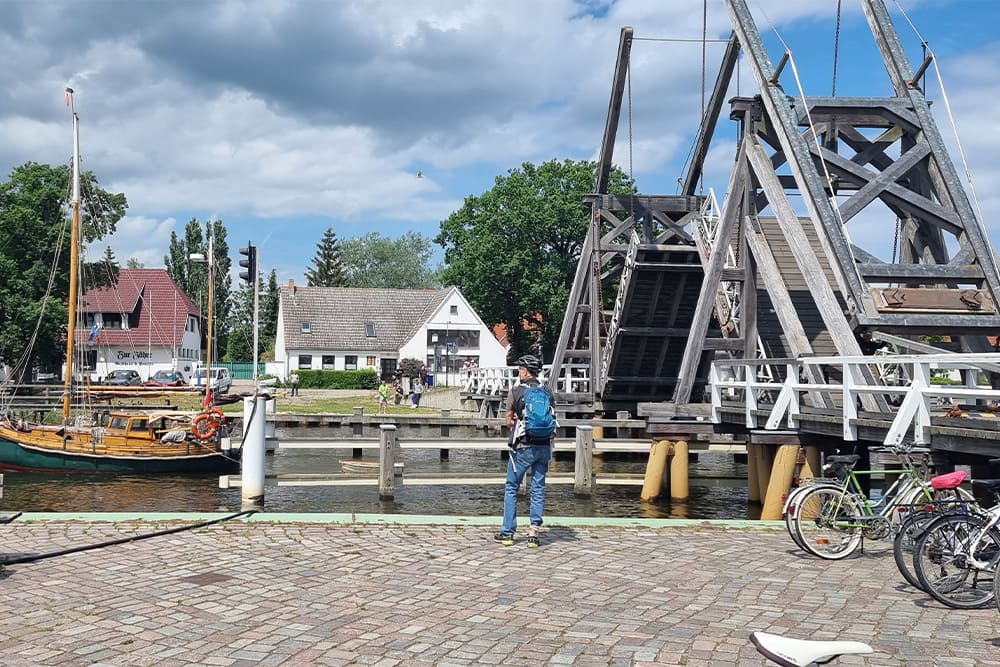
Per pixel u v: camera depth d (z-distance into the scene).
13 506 18.00
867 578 7.48
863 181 17.50
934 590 6.55
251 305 109.00
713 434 18.61
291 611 6.32
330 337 70.75
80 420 26.73
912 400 11.09
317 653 5.39
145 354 67.94
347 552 8.33
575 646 5.54
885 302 15.30
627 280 23.42
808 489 8.37
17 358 45.16
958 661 5.25
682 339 25.39
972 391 10.08
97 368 65.94
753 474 18.55
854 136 19.05
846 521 8.36
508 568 7.76
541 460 8.80
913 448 8.86
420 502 18.19
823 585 7.21
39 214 46.38
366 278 116.31
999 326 15.13
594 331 26.88
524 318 65.94
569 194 59.97
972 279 15.88
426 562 7.96
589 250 28.05
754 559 8.24
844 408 13.05
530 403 8.76
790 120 17.67
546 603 6.58
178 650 5.44
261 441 15.01
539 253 61.81
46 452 22.02
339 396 54.00
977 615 6.32
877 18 18.72
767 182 18.88
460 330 68.25
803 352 17.39
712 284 20.28
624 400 27.80
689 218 26.19
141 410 34.69
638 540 9.15
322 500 18.20
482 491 19.80
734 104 19.78
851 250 15.99
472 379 44.12
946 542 6.58
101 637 5.69
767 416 15.98
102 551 8.27
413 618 6.16
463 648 5.50
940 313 15.39
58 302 44.72
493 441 19.48
